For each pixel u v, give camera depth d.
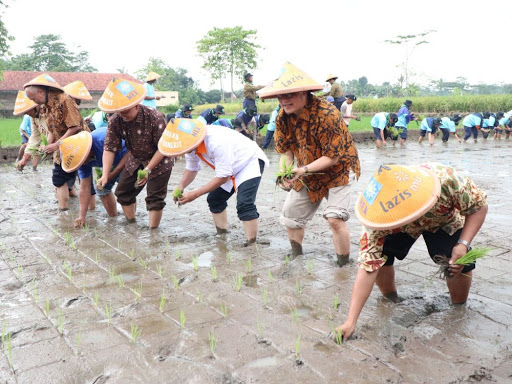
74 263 5.04
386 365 2.95
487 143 19.70
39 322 3.66
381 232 3.18
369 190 2.97
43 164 13.61
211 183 5.27
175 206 7.80
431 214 3.22
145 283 4.45
